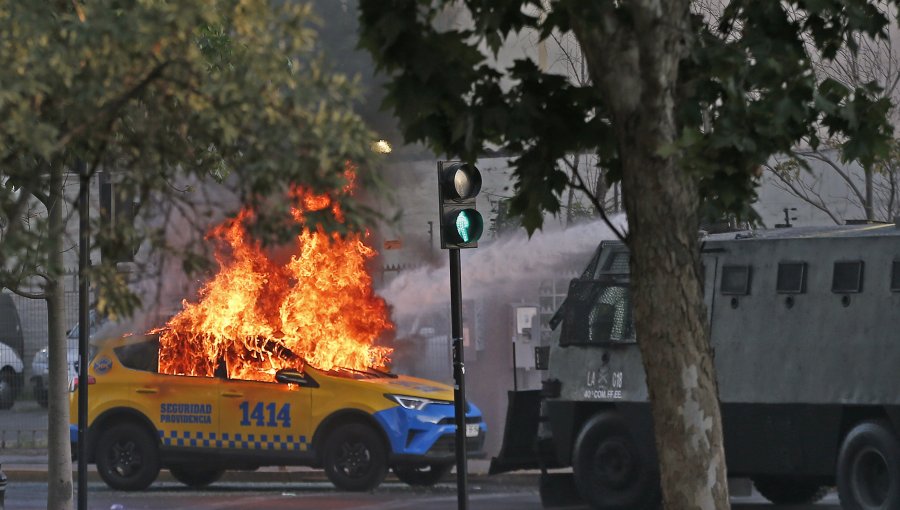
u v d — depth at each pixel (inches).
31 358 3324.3
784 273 1849.2
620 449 1969.7
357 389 2188.7
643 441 1945.1
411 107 903.7
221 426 2241.6
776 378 1841.8
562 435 2031.3
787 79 893.8
